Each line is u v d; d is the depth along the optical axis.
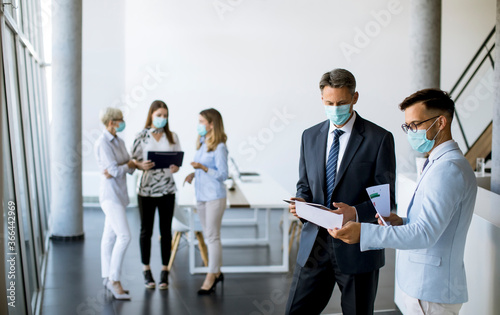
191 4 8.03
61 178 6.37
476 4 8.31
